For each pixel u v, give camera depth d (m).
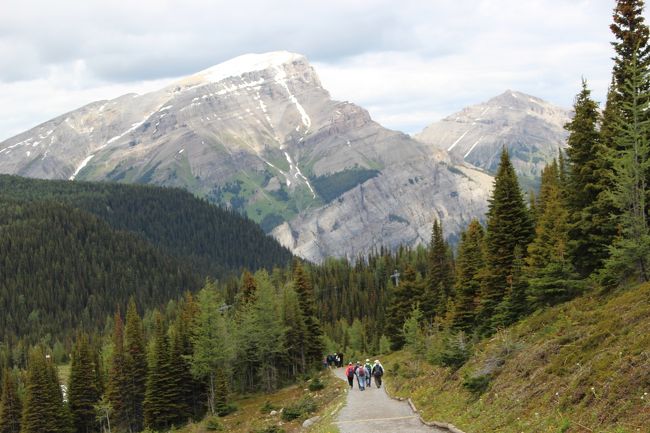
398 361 66.25
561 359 22.22
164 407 76.75
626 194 28.75
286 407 54.00
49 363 94.62
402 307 88.62
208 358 71.62
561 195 45.38
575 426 17.22
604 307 25.72
